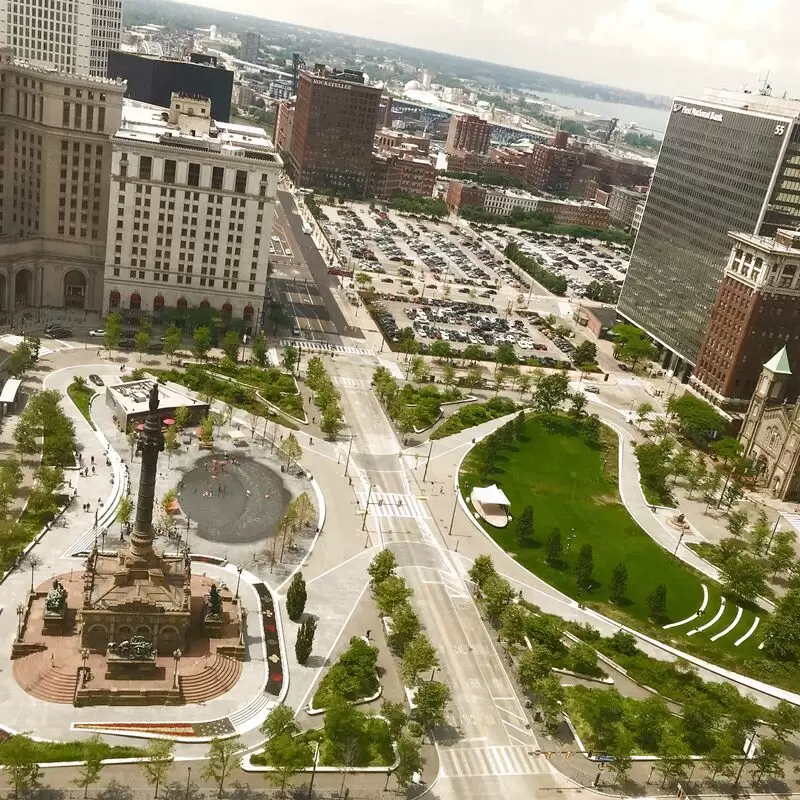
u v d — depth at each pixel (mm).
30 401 195625
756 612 178875
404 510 194625
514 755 128125
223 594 151000
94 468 184875
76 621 135875
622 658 152750
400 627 143750
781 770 129625
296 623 148625
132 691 124312
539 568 180375
